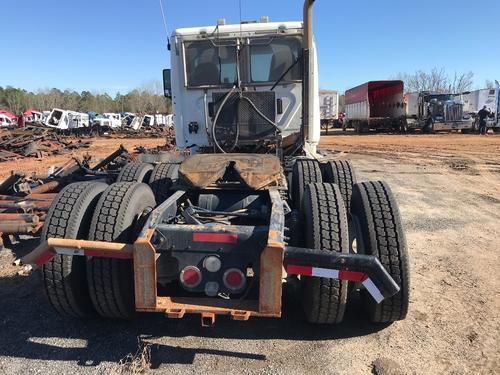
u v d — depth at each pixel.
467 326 3.91
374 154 19.20
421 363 3.37
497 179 12.05
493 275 5.05
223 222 4.21
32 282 4.87
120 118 66.44
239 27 7.03
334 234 3.48
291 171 6.07
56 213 3.66
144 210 4.02
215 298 3.35
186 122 7.44
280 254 3.00
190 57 7.23
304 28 6.36
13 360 3.40
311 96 7.02
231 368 3.31
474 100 33.91
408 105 34.78
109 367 3.32
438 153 19.14
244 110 6.71
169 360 3.41
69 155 22.64
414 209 8.38
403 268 3.56
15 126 41.03
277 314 3.07
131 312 3.89
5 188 7.05
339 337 3.75
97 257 3.54
